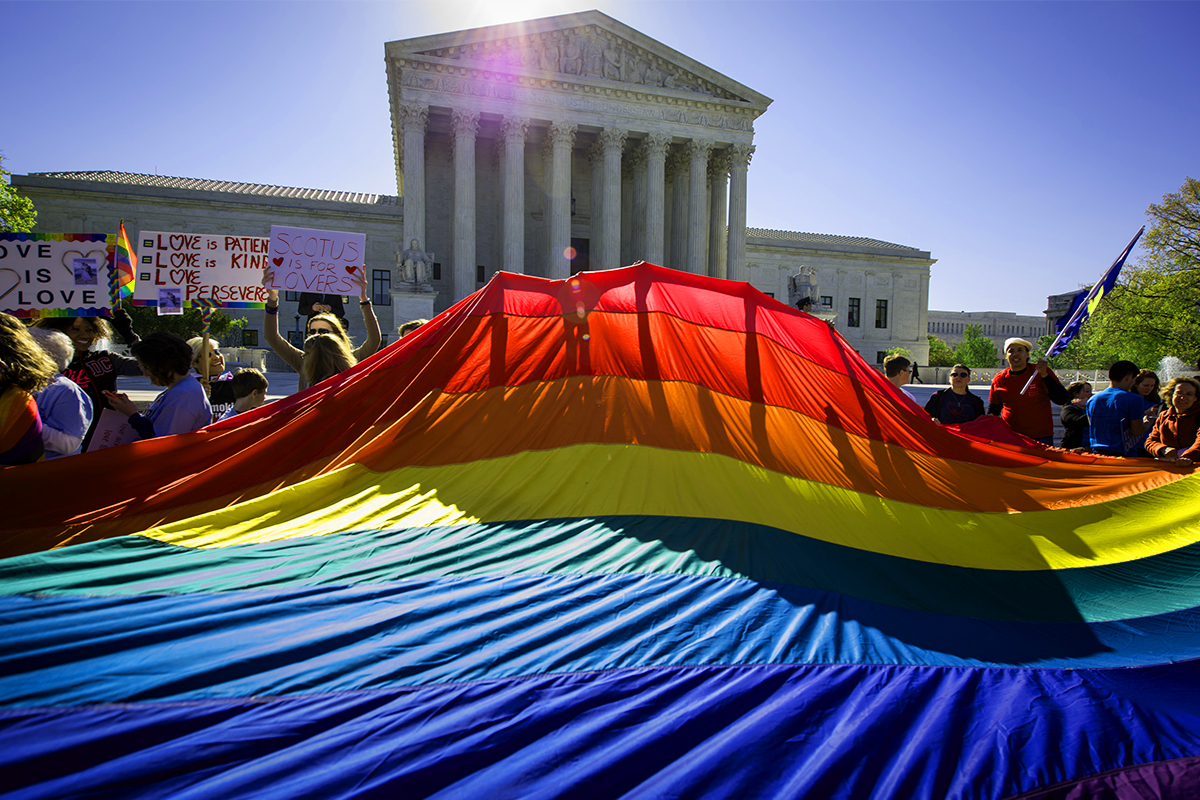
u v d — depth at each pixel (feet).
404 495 14.99
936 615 11.98
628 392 18.30
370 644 9.26
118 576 10.87
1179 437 22.68
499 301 19.90
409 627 9.79
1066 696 9.31
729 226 148.46
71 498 14.10
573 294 20.56
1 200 101.86
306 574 11.44
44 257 19.51
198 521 13.48
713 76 145.38
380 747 7.28
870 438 18.70
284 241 22.90
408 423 17.02
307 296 27.35
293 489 14.74
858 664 9.66
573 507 14.79
